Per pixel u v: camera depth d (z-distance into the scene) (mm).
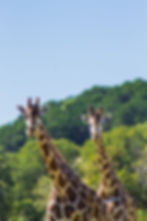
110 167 33750
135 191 84562
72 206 30953
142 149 137125
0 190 84562
